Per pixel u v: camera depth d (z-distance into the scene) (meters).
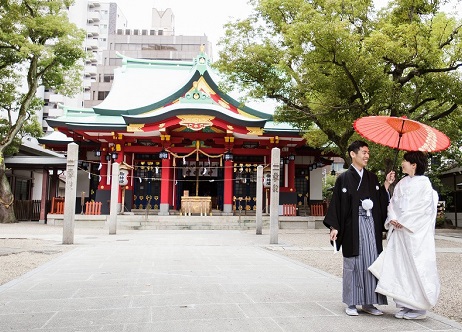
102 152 29.08
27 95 26.03
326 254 11.88
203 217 25.38
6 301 5.50
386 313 5.11
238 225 25.12
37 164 28.16
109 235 18.75
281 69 16.25
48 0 25.20
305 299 5.75
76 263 9.28
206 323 4.47
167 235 19.12
